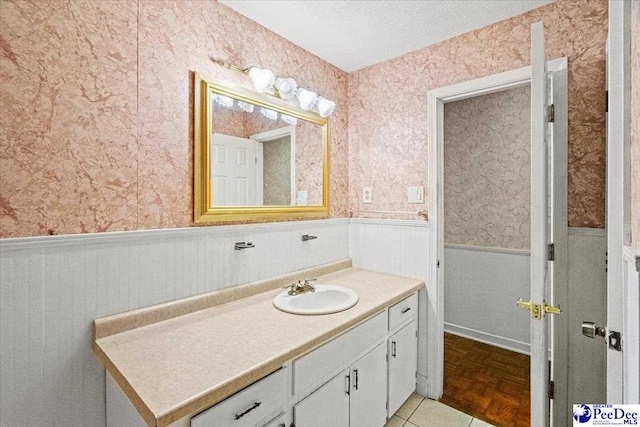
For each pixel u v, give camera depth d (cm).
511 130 263
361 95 238
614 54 83
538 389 108
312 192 212
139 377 93
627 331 72
